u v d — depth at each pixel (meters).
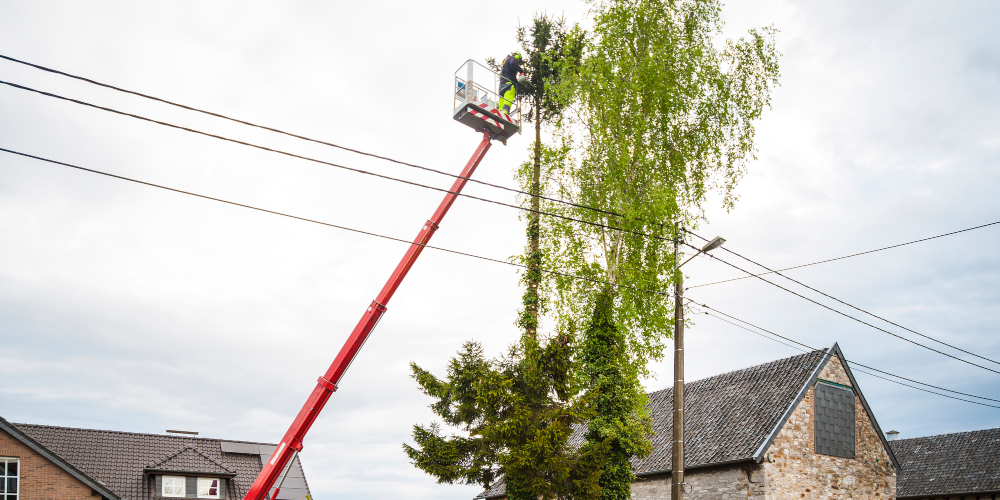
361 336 20.62
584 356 20.42
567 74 21.39
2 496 27.20
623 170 19.62
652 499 28.77
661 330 18.88
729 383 30.89
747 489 24.86
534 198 22.14
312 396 20.12
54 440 33.69
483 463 18.45
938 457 36.69
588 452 18.53
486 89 25.45
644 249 19.25
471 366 18.86
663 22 21.03
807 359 28.25
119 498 29.30
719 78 20.97
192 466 34.47
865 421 28.11
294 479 37.78
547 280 21.17
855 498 26.45
